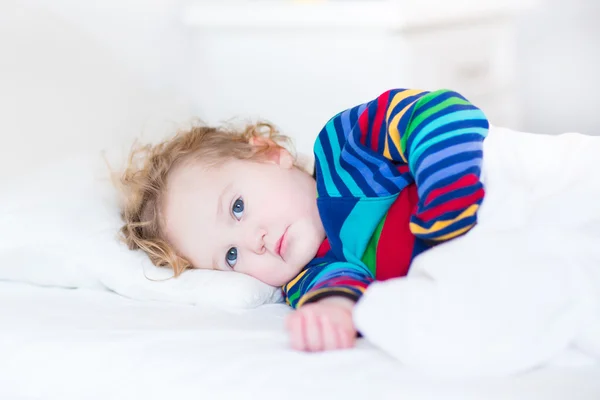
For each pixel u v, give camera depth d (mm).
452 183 895
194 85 2170
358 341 864
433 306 771
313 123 2029
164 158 1281
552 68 2834
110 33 1836
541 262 793
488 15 2168
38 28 1632
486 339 742
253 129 1392
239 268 1150
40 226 1175
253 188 1156
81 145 1521
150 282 1122
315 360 791
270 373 773
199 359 824
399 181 1059
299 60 2023
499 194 917
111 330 932
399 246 1034
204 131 1381
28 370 890
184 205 1190
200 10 2096
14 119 1473
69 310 1044
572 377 727
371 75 1929
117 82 1819
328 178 1120
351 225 1072
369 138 1108
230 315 1028
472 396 684
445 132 953
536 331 749
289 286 1122
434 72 2012
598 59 2799
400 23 1860
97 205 1257
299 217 1144
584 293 767
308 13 1951
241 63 2109
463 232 887
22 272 1188
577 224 868
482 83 2201
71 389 856
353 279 944
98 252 1167
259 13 2023
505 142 1081
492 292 771
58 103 1582
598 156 994
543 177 991
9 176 1304
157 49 2021
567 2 2781
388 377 739
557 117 2854
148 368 829
